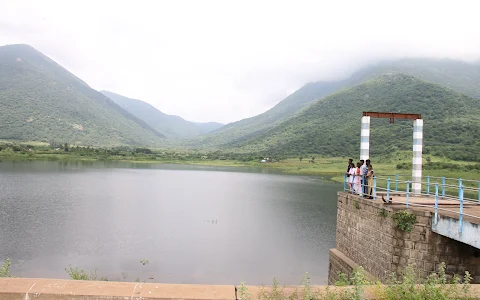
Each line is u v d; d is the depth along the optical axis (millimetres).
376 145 140625
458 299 6230
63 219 41031
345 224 18734
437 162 81188
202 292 5969
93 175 90188
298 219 45094
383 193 19891
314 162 154625
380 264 14977
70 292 5773
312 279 25734
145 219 43094
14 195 54688
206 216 46000
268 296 6059
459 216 12297
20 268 26328
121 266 27641
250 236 36750
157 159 179000
